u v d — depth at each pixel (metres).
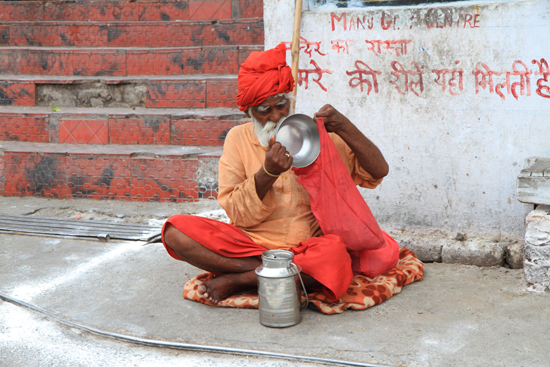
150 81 5.67
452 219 3.53
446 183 3.51
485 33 3.29
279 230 2.87
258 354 2.34
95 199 4.97
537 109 3.26
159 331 2.57
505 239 3.42
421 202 3.58
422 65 3.44
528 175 2.94
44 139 5.50
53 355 2.40
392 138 3.57
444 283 3.10
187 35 6.28
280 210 2.87
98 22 6.39
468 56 3.35
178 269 3.39
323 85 3.65
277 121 2.65
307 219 2.90
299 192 2.87
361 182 3.02
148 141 5.32
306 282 2.75
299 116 2.59
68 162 4.97
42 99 5.93
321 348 2.37
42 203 4.86
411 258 3.29
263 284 2.54
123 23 6.34
